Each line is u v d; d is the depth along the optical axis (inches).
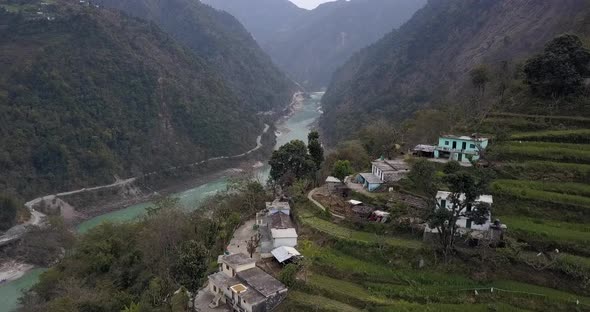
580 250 2144.4
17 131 5423.2
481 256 2172.7
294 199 3196.4
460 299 2043.6
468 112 3912.4
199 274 2124.8
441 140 3213.6
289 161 3631.9
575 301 1937.7
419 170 2516.0
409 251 2320.4
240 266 2340.1
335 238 2532.0
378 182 3016.7
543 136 3085.6
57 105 5940.0
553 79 3321.9
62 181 5541.3
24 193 5187.0
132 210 5634.8
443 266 2210.9
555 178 2704.2
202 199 5383.9
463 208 2356.1
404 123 5004.9
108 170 5989.2
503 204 2536.9
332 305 2111.2
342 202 2979.8
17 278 3946.9
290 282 2247.8
